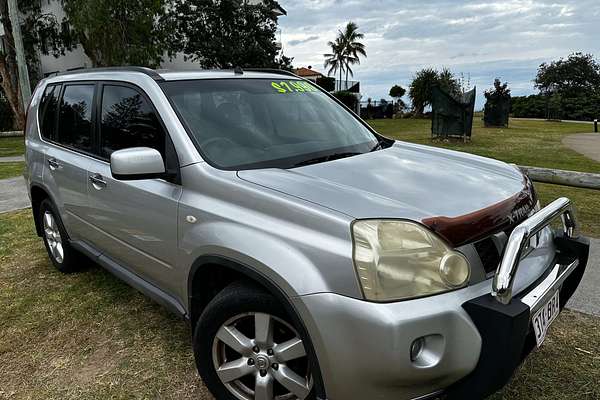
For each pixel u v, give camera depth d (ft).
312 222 6.61
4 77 79.46
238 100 10.22
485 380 6.16
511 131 76.18
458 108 57.26
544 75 205.16
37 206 15.11
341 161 9.04
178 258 8.62
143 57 71.72
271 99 10.81
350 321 6.01
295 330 6.89
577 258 8.11
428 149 10.94
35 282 14.07
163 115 9.21
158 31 74.02
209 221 7.82
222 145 8.97
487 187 7.88
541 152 43.75
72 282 13.93
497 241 6.88
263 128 9.88
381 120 133.69
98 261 11.86
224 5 77.77
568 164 34.88
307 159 9.14
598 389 8.38
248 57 78.79
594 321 10.66
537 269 7.41
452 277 6.23
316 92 12.30
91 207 11.34
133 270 10.66
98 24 67.92
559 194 23.36
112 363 9.83
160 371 9.48
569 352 9.51
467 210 6.84
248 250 6.97
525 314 6.14
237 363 7.64
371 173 8.27
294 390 7.07
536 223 6.64
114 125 10.68
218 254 7.52
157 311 11.98
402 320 5.82
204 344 7.90
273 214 7.07
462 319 6.08
